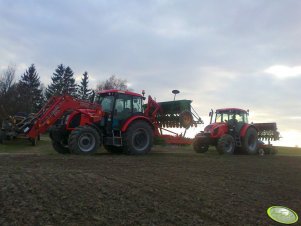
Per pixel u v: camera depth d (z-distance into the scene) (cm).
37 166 935
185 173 937
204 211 600
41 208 548
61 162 1030
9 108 4353
